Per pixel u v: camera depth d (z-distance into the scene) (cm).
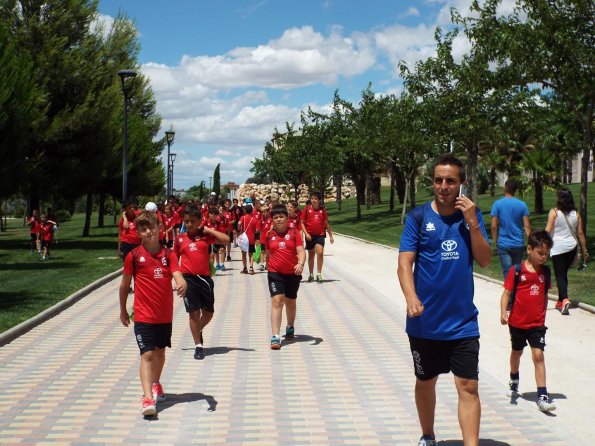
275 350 864
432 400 468
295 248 895
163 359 636
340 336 955
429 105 2766
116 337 948
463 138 2795
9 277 1717
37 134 2875
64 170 3055
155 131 5591
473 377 432
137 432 545
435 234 438
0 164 2483
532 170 3897
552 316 1045
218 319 1105
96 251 2703
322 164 5184
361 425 565
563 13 1827
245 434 541
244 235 1822
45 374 737
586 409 600
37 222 2500
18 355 832
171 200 2317
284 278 892
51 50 2902
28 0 2980
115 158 3931
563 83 1869
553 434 535
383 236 3169
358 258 2198
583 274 1504
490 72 2164
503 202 1134
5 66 2348
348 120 4581
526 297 607
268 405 622
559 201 1087
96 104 3014
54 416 587
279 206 895
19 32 2903
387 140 3659
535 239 604
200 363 793
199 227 825
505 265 1141
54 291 1373
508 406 611
